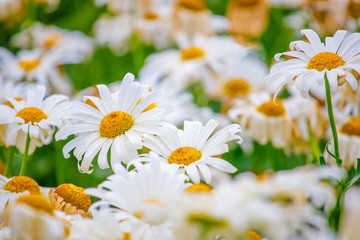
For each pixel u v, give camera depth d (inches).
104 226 27.1
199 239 25.2
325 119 35.3
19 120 32.3
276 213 24.6
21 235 25.9
